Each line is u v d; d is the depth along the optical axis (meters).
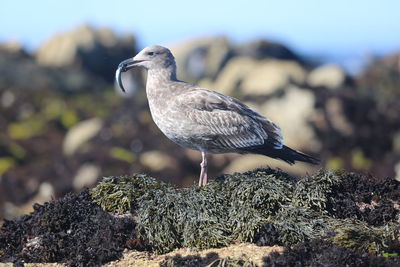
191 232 9.38
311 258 8.62
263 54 36.59
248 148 11.20
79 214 9.88
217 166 18.31
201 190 9.99
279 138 11.34
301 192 9.77
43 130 24.27
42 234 9.74
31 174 19.17
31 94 29.42
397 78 34.53
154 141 20.95
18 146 21.97
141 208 9.72
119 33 40.47
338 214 9.73
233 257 8.80
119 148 20.55
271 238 9.14
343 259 8.38
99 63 38.53
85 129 21.84
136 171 18.45
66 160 19.44
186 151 18.97
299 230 9.18
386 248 8.85
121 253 9.30
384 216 9.68
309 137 21.14
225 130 10.98
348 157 20.86
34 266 9.27
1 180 18.81
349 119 22.36
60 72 35.69
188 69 35.72
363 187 10.09
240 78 30.28
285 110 22.41
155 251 9.37
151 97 11.40
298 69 30.77
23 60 37.00
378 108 23.08
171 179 18.11
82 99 30.36
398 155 20.83
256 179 9.88
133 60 11.58
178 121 11.02
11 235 9.86
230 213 9.60
